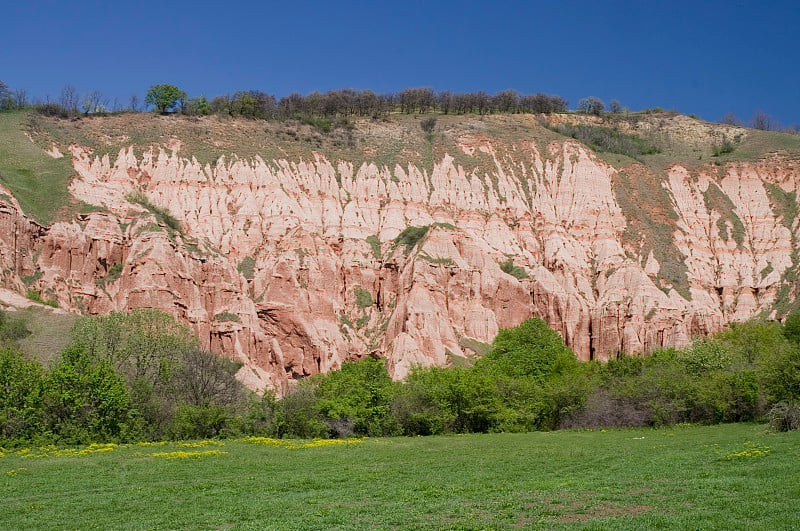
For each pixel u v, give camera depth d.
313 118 173.25
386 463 49.72
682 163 174.75
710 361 89.06
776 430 58.41
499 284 138.75
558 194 161.12
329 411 71.81
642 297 138.50
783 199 167.12
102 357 75.06
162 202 137.00
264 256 131.62
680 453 47.88
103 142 144.38
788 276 151.38
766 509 28.95
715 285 153.25
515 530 28.05
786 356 70.44
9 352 62.84
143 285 111.62
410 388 78.12
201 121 156.50
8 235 106.06
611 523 28.09
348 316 132.50
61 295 108.88
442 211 152.50
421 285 127.81
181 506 36.06
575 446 57.41
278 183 144.00
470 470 45.03
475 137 169.50
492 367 100.31
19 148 130.88
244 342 116.62
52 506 37.03
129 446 59.19
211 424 67.50
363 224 146.12
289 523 30.94
